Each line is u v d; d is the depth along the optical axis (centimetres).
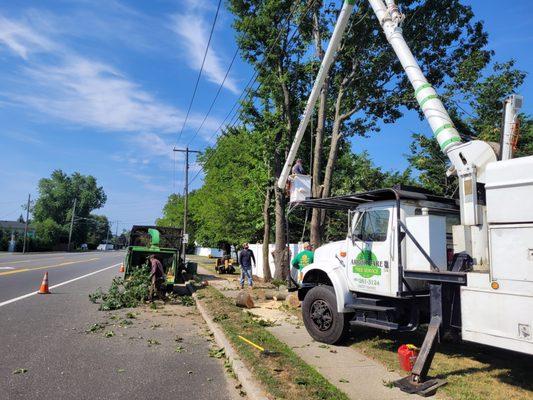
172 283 1545
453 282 570
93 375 598
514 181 501
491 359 684
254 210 2697
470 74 1503
